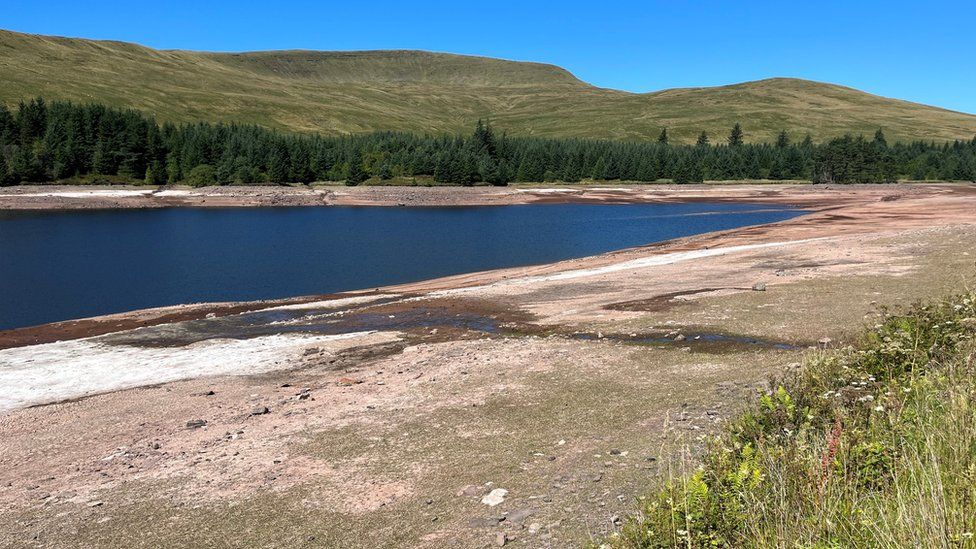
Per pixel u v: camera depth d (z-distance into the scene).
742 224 83.88
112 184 142.88
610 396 13.40
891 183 160.88
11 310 36.19
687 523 5.40
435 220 96.50
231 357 21.22
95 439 13.63
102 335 26.59
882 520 4.88
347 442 11.98
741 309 21.67
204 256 58.06
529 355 17.81
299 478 10.48
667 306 23.52
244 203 128.38
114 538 8.91
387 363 18.59
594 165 177.38
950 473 5.43
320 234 77.00
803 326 18.42
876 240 38.50
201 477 10.89
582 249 61.00
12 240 70.69
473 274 44.09
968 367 8.20
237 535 8.70
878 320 13.77
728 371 14.41
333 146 176.12
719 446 7.39
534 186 158.75
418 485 9.79
